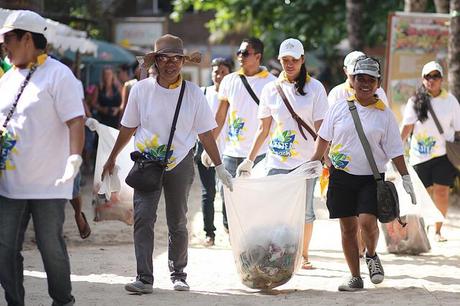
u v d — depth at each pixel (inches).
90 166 879.1
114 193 441.4
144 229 356.8
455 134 504.4
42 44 290.2
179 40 353.4
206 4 1246.9
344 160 359.6
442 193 504.1
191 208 657.6
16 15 287.4
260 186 363.6
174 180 358.6
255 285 366.9
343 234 368.5
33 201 290.4
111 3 1154.7
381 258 450.0
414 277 398.9
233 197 365.1
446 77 714.8
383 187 352.8
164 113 355.6
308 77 405.4
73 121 285.9
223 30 1288.1
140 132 358.6
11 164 287.4
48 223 290.4
